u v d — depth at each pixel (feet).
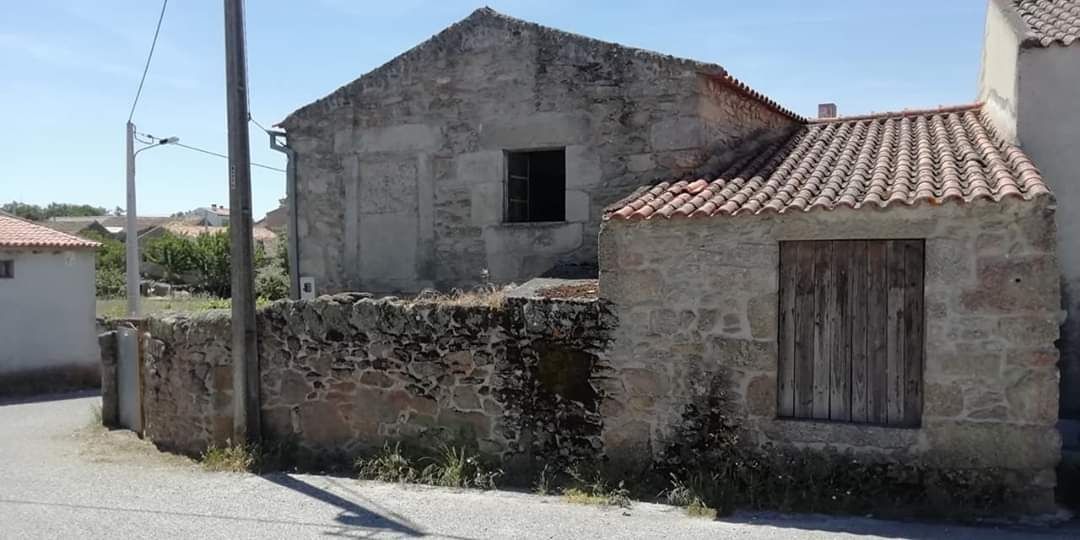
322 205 37.27
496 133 33.45
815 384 22.11
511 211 34.27
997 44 28.48
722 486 21.76
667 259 23.32
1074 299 24.99
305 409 28.43
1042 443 19.77
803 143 31.17
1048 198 19.33
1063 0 28.04
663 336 23.40
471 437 25.84
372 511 21.76
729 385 22.71
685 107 29.91
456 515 21.15
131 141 62.80
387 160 35.76
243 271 28.78
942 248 20.48
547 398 24.82
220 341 30.48
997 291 19.99
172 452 32.78
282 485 25.08
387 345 27.04
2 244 55.47
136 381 38.75
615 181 31.19
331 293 37.01
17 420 45.39
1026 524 19.19
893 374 21.30
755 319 22.39
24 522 21.58
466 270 34.14
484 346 25.67
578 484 23.24
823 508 20.70
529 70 32.76
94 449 34.24
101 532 20.43
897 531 18.90
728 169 28.32
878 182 22.68
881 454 21.15
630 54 30.83
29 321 57.67
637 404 23.72
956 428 20.45
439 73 34.65
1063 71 24.49
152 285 124.26
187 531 20.31
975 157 23.79
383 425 27.14
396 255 35.63
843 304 21.81
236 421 28.84
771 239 22.22
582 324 24.34
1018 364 19.90
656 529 19.48
